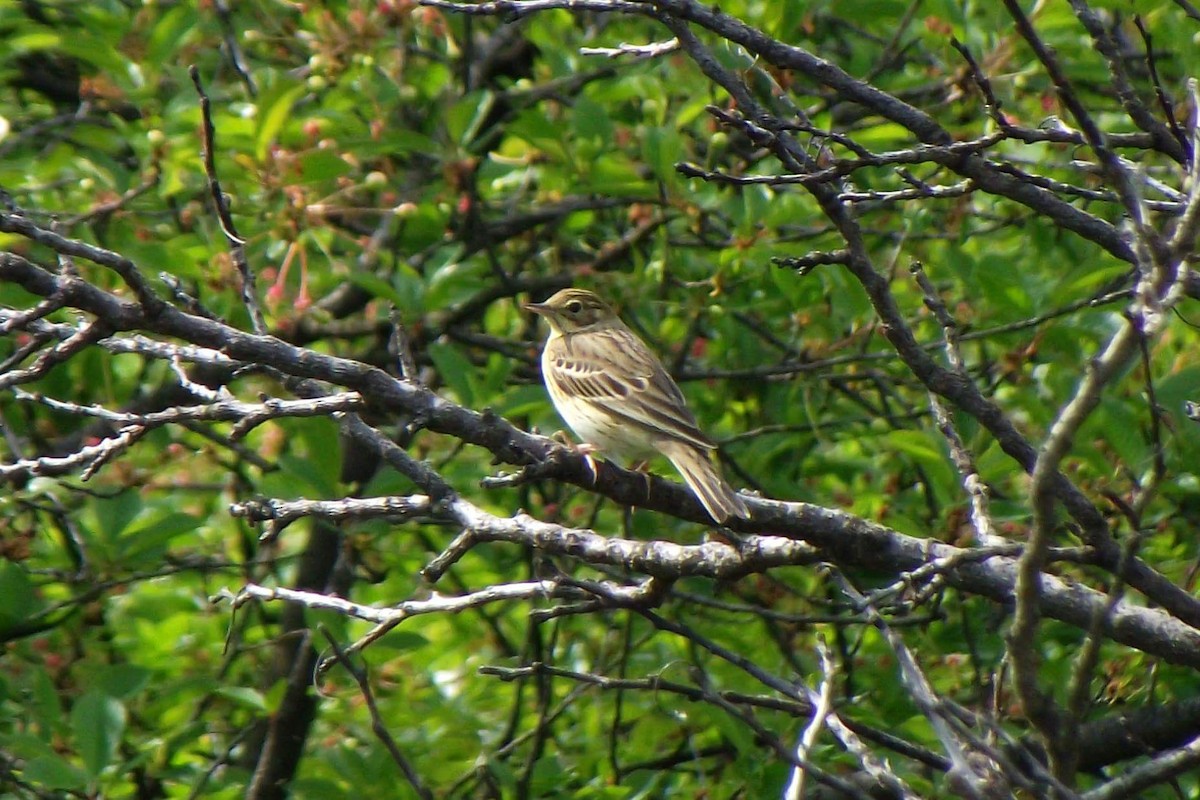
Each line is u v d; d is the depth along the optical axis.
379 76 13.56
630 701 13.36
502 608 15.10
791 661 13.09
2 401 14.48
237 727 14.87
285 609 14.73
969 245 16.78
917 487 14.64
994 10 12.98
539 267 17.50
